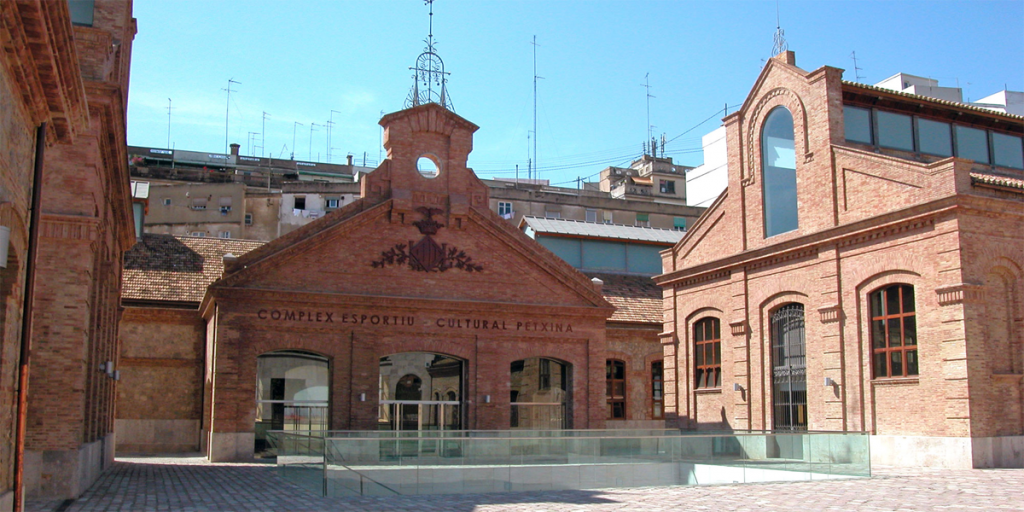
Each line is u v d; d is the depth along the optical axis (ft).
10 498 40.09
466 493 64.69
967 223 79.61
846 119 98.32
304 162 250.37
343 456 61.57
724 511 51.24
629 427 128.98
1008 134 108.27
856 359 89.30
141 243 125.08
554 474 68.28
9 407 41.73
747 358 104.78
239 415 92.43
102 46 62.23
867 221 88.02
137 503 55.36
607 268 148.97
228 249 129.39
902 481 67.87
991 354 79.56
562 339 107.65
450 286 103.40
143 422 109.60
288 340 95.20
